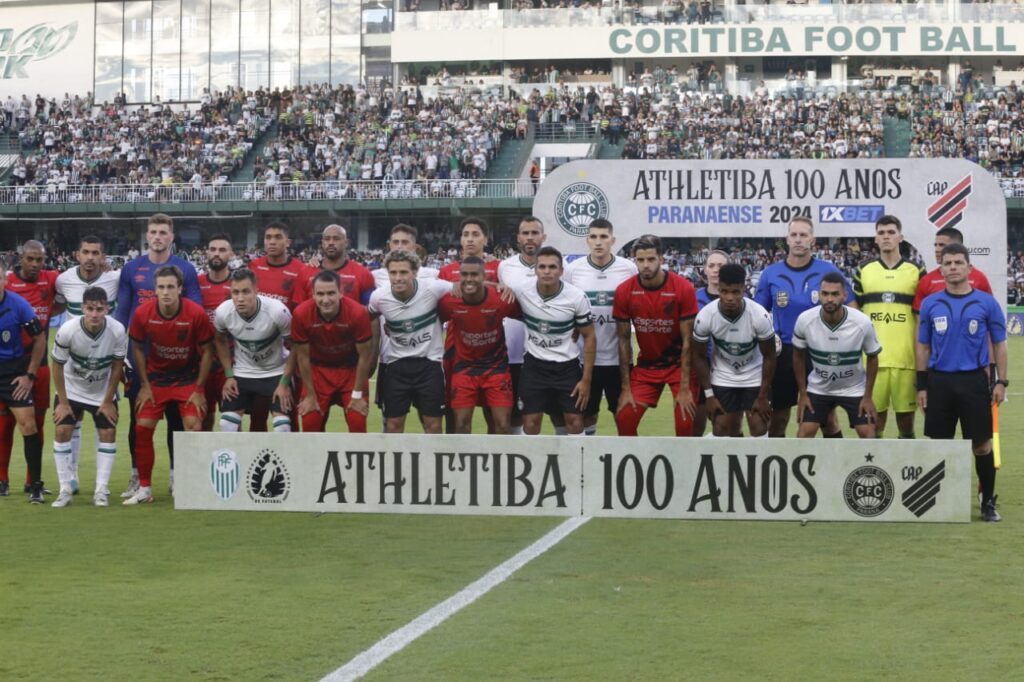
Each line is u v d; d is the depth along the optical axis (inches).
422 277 361.7
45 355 378.9
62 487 355.9
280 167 1685.5
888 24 1772.9
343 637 213.2
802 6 1790.1
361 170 1667.1
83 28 1961.1
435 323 361.7
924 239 492.4
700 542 292.8
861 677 189.9
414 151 1694.1
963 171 486.6
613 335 383.2
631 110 1724.9
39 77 1959.9
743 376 361.1
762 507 312.2
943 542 291.6
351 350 360.2
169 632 217.0
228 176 1722.4
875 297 379.9
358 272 387.9
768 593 242.7
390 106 1796.3
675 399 366.6
